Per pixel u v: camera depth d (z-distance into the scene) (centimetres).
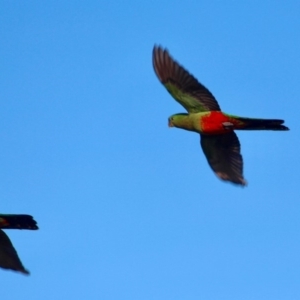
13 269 1708
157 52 1789
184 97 1795
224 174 1817
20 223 1708
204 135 1808
